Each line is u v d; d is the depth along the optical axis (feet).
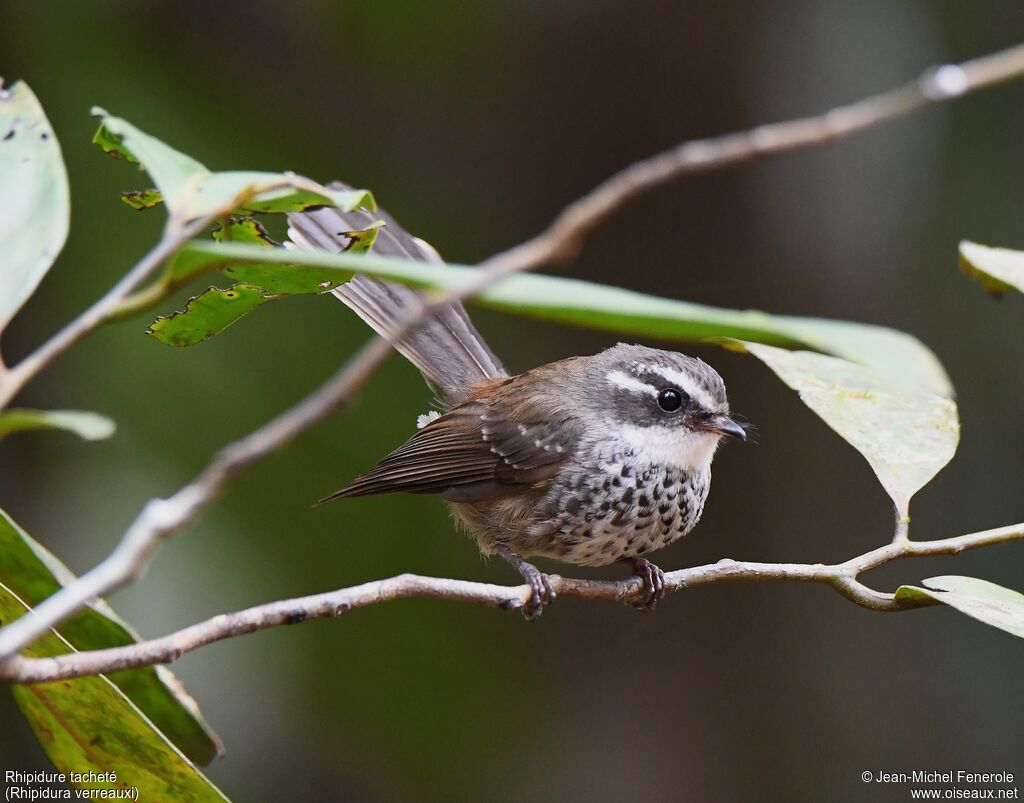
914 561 44.47
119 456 33.76
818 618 45.29
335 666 37.17
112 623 16.52
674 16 45.55
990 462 43.34
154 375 34.42
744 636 45.57
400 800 37.65
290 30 40.19
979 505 43.60
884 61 44.60
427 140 44.16
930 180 44.24
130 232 34.73
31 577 16.51
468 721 38.81
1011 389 43.16
